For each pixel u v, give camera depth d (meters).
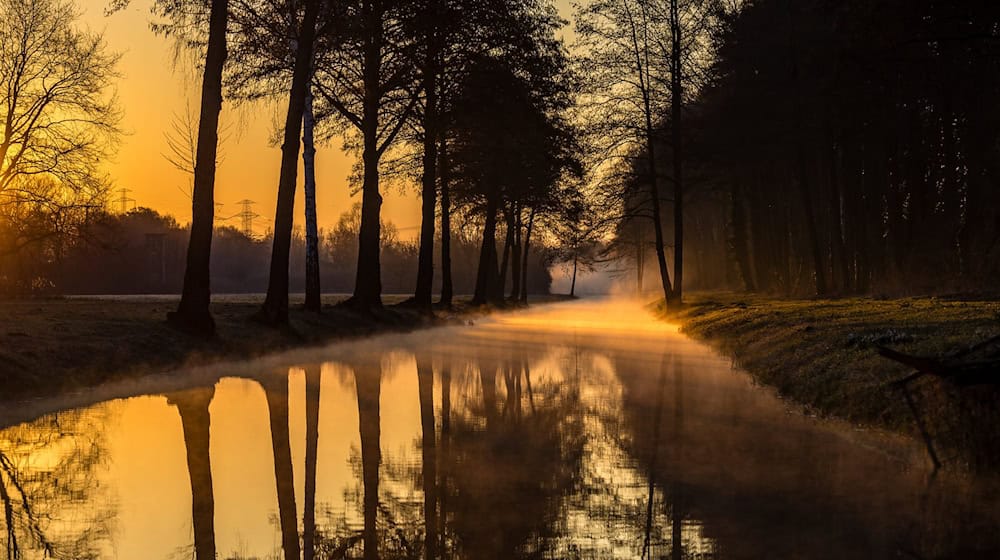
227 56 23.30
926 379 10.57
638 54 40.84
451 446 10.34
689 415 12.70
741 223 60.78
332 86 32.72
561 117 41.62
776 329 21.55
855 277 45.75
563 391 15.63
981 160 34.75
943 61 29.45
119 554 6.27
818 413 12.49
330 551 6.35
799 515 7.09
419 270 40.16
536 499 7.79
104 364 15.62
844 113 36.03
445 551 6.30
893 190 39.94
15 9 39.72
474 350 25.17
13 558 6.15
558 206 54.78
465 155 44.75
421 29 28.91
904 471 8.75
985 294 28.22
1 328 16.03
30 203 41.59
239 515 7.30
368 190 32.44
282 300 23.89
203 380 16.20
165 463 9.30
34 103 40.59
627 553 6.16
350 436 11.05
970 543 6.26
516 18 32.47
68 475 8.73
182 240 130.62
